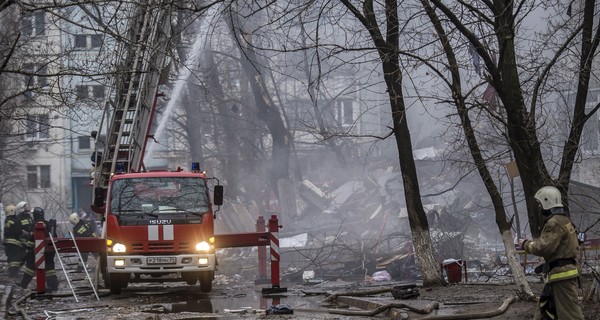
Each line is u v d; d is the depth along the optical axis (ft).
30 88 58.54
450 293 70.13
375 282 96.68
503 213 63.21
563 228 39.88
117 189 77.36
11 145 182.19
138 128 89.25
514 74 59.98
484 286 75.72
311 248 110.63
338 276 105.60
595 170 114.42
